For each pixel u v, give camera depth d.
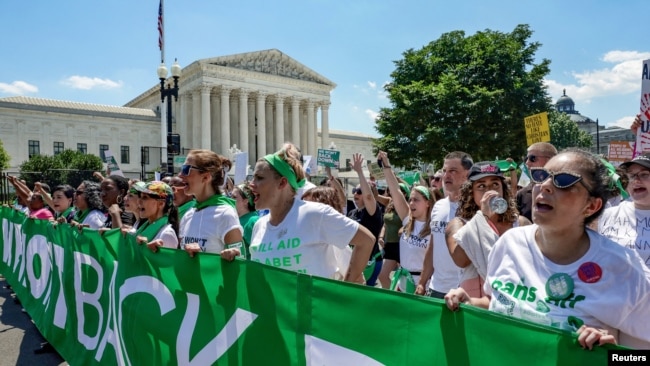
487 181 2.97
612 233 3.57
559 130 71.69
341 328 2.19
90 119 62.50
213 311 2.88
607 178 1.84
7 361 5.19
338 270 3.26
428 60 34.84
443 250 3.73
